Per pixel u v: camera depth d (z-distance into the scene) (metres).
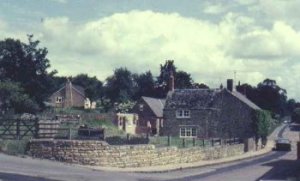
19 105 75.94
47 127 35.62
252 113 76.81
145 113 98.69
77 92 127.06
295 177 35.56
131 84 163.38
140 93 162.50
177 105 81.12
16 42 89.25
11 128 34.91
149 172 33.78
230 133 77.81
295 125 148.00
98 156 32.91
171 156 40.34
